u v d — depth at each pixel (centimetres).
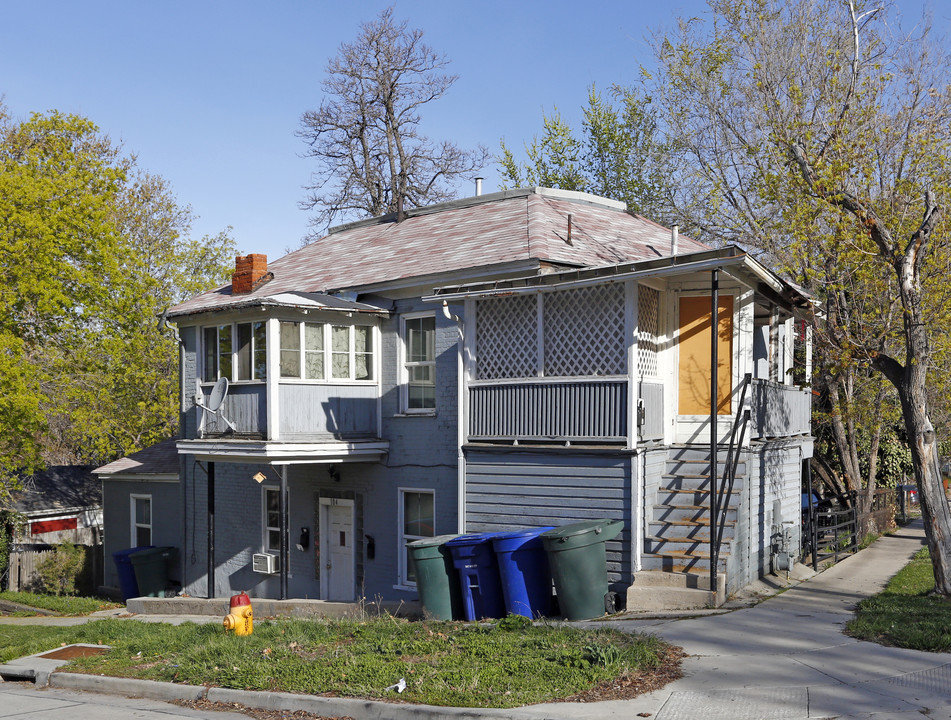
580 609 1220
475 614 1270
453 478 1572
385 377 1711
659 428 1412
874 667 835
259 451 1564
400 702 781
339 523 1769
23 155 2639
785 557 1481
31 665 1085
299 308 1576
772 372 1648
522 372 1438
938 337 1548
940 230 1480
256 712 842
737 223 2525
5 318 2273
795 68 2170
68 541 2478
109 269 2466
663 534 1323
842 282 1620
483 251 1645
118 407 3434
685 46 2780
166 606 1869
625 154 3616
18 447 2436
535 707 739
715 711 718
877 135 1773
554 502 1378
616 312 1334
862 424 2105
